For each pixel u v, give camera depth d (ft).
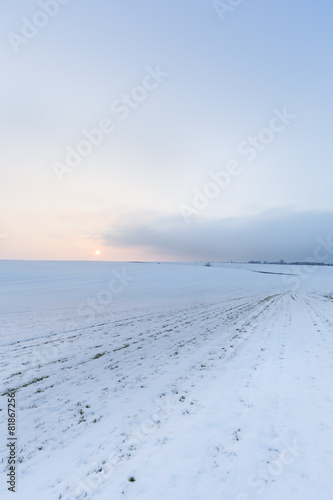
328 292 152.87
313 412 19.19
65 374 30.66
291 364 30.07
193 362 33.47
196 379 27.61
